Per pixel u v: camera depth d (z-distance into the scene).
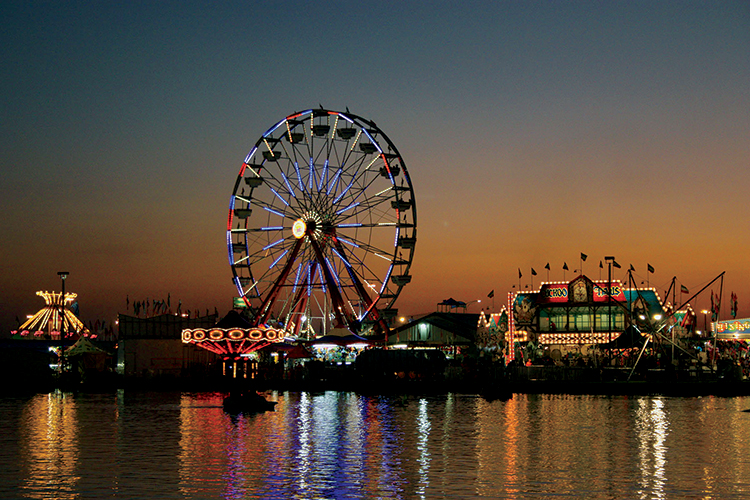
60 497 27.00
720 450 36.53
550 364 84.19
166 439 40.69
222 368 80.88
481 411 54.50
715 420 48.31
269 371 81.06
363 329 86.31
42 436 42.06
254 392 57.81
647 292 88.38
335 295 84.88
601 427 45.00
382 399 65.75
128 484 29.05
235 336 74.25
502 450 36.66
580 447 37.56
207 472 31.33
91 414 54.09
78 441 40.06
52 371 86.00
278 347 80.56
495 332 93.50
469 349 98.50
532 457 34.69
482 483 29.12
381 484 29.00
